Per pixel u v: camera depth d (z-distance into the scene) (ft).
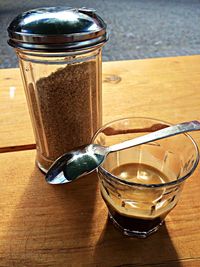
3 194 0.59
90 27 0.50
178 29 2.80
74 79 0.57
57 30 0.48
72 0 3.66
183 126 0.52
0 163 0.67
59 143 0.63
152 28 2.82
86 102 0.61
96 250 0.48
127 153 0.60
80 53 0.52
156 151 0.59
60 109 0.59
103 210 0.55
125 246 0.49
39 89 0.58
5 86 0.98
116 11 3.38
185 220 0.53
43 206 0.56
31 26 0.49
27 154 0.70
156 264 0.46
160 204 0.48
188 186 0.60
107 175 0.46
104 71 1.08
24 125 0.79
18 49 0.52
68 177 0.50
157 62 1.15
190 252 0.48
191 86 0.98
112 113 0.84
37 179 0.63
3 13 2.95
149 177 0.56
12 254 0.48
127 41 2.46
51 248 0.48
